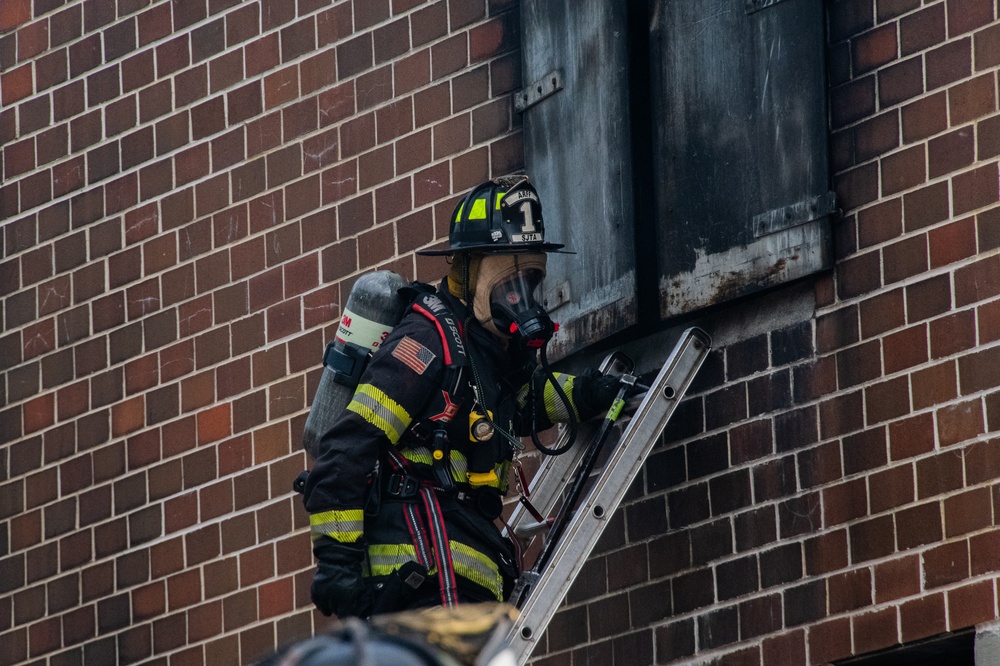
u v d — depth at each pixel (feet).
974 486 59.21
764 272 65.46
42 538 91.09
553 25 73.56
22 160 95.40
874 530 61.77
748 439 66.03
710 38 68.18
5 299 94.84
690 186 68.13
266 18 86.02
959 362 60.23
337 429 57.26
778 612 64.03
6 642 91.50
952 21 62.08
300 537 80.69
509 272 60.34
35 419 92.53
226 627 82.74
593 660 69.77
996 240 59.88
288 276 83.10
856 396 63.00
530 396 62.75
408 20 80.38
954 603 59.11
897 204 62.75
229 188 86.28
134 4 91.76
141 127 90.43
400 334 58.65
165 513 86.22
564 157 72.49
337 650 23.17
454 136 77.82
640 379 69.26
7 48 96.89
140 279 89.20
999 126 60.34
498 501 59.67
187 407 86.22
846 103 64.80
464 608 25.67
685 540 67.41
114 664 86.94
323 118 82.94
